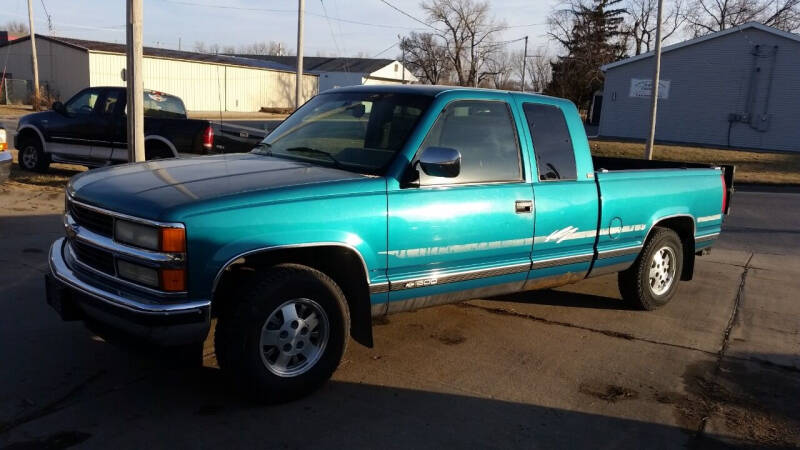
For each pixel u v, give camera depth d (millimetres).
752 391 4625
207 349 4746
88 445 3412
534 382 4559
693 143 32844
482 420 3951
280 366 3930
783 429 4086
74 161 12375
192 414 3801
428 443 3641
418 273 4395
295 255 4078
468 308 6152
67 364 4371
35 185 11391
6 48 43781
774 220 13281
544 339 5438
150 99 12508
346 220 3965
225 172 4195
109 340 3795
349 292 4281
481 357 4957
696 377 4820
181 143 11180
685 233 6664
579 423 4000
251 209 3668
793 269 8664
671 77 33094
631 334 5691
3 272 6250
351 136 4691
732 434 3988
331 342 4082
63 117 12336
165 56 43344
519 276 5035
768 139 31219
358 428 3758
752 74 31047
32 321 5082
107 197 3809
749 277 8062
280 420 3793
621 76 34469
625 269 6051
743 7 51875
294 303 3900
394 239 4191
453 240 4480
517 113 4984
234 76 49188
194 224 3506
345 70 62969
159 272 3490
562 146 5273
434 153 4141
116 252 3678
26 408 3766
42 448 3359
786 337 5824
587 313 6230
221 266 3584
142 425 3648
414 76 67000
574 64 57188
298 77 23406
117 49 41906
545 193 5023
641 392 4504
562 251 5277
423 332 5434
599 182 5473
